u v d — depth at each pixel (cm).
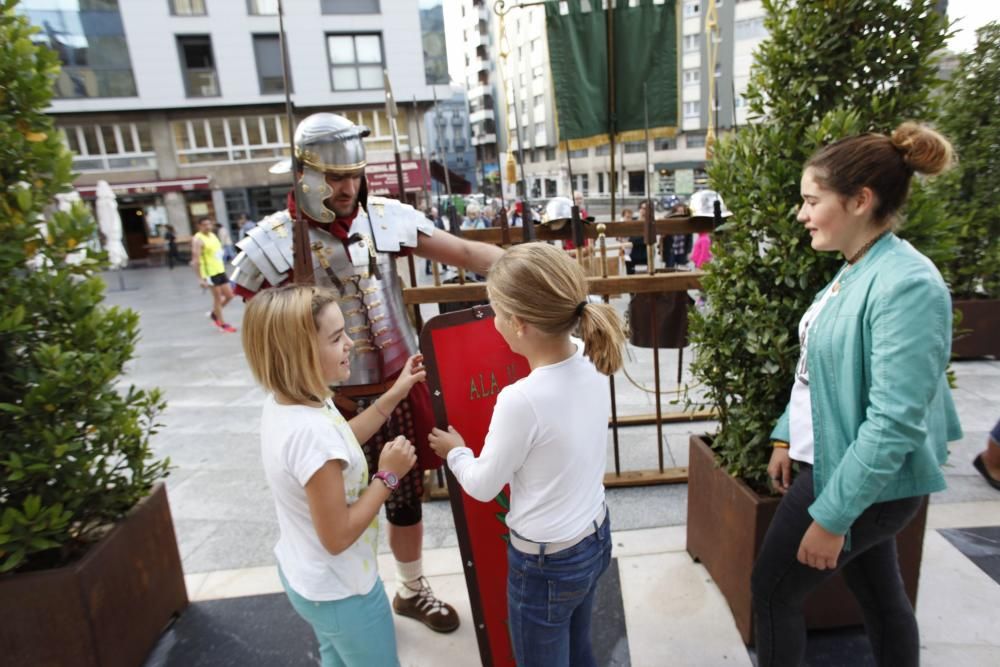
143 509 211
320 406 143
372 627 147
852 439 133
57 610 176
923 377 119
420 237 217
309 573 139
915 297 120
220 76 1877
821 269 191
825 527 129
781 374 194
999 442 282
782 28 200
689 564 244
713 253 218
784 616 155
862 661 193
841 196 132
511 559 143
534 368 137
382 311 201
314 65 1897
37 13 1734
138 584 205
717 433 225
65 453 182
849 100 192
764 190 194
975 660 190
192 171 1988
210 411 476
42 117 187
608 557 147
